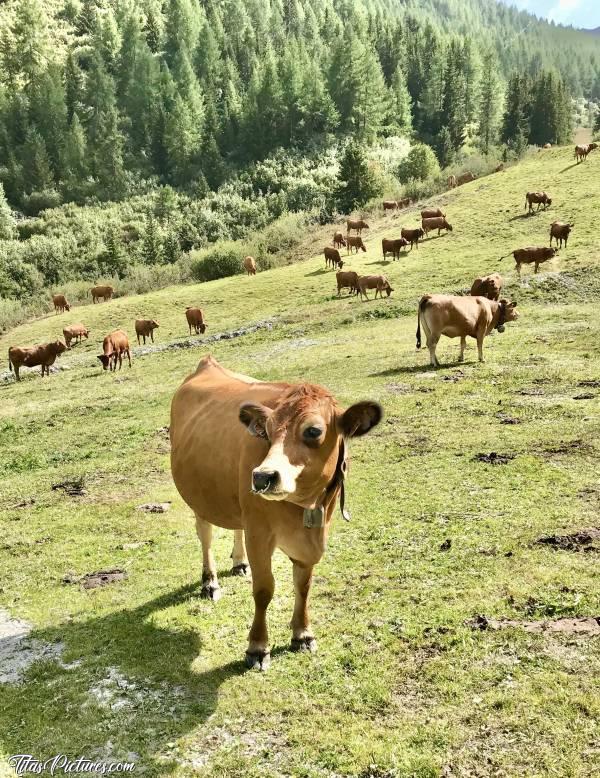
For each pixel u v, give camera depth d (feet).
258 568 19.16
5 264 290.76
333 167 391.04
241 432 19.92
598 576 23.08
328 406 16.94
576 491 30.99
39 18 610.65
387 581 24.66
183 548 30.12
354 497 33.71
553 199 158.92
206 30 570.05
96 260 309.42
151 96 500.33
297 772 15.85
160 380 83.76
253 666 19.93
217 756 16.62
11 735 18.15
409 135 483.51
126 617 23.94
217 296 149.48
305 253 198.90
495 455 37.14
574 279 101.19
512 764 15.34
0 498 42.29
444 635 20.68
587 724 16.28
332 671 19.52
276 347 92.38
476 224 156.04
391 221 192.54
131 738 17.52
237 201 361.92
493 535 27.40
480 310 62.75
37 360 107.45
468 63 565.94
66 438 57.77
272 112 446.19
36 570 29.45
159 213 374.02
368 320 101.40
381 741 16.48
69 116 506.48
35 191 438.40
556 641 19.70
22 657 22.24
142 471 44.19
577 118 526.98
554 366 57.36
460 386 54.08
